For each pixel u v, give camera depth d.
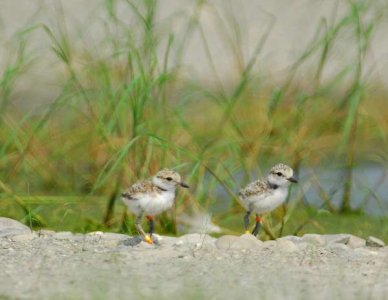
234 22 17.02
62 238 11.99
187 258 10.98
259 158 15.27
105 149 15.09
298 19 22.66
